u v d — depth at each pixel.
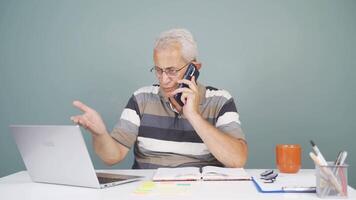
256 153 2.41
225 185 1.20
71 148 1.16
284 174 1.41
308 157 2.41
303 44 2.42
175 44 1.86
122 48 2.46
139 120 1.88
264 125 2.42
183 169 1.43
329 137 2.41
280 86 2.42
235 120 1.78
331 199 1.02
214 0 2.44
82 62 2.46
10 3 2.48
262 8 2.44
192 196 1.05
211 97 1.87
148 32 2.46
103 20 2.47
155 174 1.34
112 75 2.46
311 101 2.42
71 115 2.46
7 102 2.46
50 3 2.48
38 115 2.46
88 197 1.07
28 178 1.41
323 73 2.42
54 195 1.11
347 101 2.41
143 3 2.46
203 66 2.43
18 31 2.48
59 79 2.46
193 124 1.60
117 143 1.79
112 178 1.32
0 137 2.45
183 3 2.45
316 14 2.43
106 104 2.45
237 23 2.43
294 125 2.41
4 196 1.10
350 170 2.39
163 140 1.82
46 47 2.47
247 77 2.43
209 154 1.79
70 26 2.47
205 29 2.44
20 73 2.47
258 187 1.15
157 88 1.94
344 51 2.42
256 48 2.43
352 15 2.42
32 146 1.25
